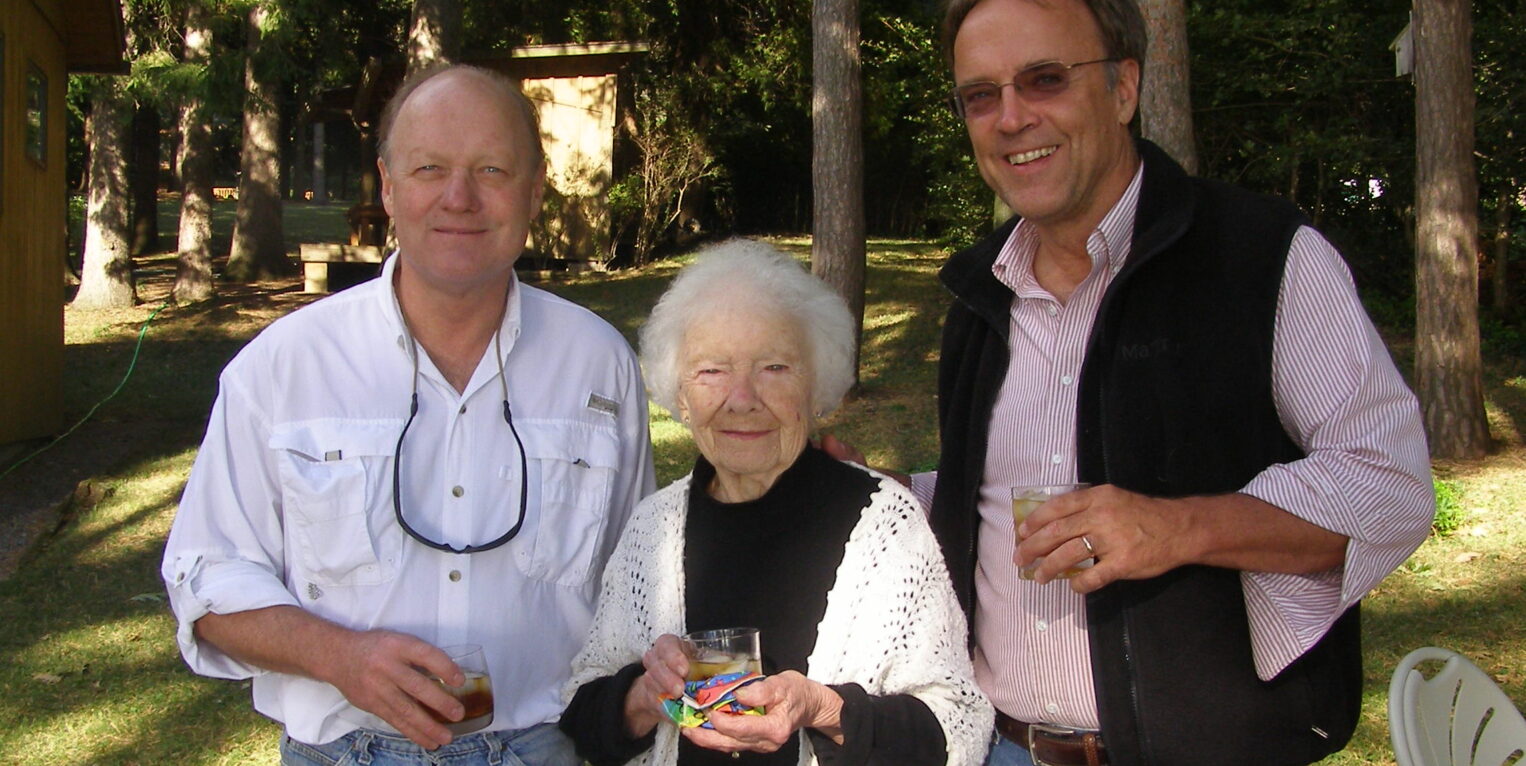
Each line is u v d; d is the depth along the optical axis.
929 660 2.11
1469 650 5.04
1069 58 2.11
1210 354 2.04
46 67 9.83
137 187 24.03
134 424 10.34
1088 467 2.12
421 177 2.22
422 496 2.30
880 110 18.89
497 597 2.32
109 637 5.72
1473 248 7.86
